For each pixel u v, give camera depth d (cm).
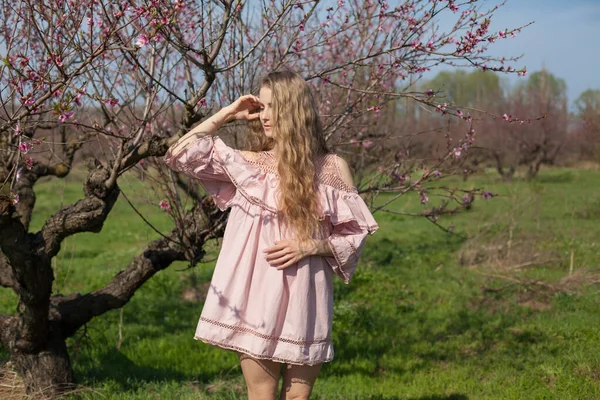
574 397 504
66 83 284
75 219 391
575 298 873
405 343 718
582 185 2677
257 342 259
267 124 275
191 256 457
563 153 3438
